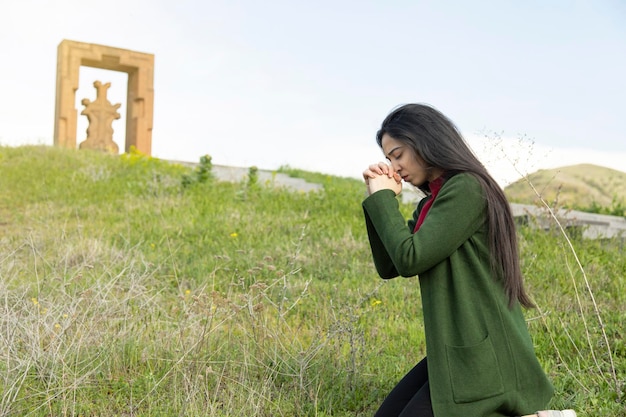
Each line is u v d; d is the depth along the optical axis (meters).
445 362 2.33
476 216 2.35
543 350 4.33
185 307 4.44
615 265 6.50
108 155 16.23
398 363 4.17
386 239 2.41
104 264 6.37
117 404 3.51
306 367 3.76
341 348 4.30
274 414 3.43
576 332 4.55
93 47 19.84
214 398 3.41
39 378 3.61
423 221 2.44
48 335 3.98
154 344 4.12
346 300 5.50
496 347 2.34
